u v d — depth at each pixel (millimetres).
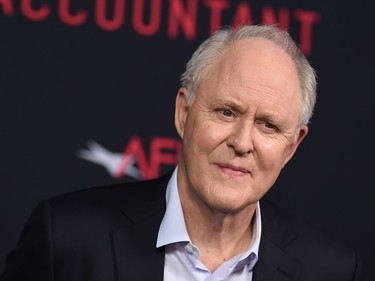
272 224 2434
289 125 2139
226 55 2133
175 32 3539
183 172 2258
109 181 3449
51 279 2180
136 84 3494
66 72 3438
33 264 2205
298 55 2189
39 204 2299
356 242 3682
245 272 2303
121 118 3471
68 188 3414
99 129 3449
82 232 2230
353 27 3693
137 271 2203
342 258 2432
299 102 2174
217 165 2109
